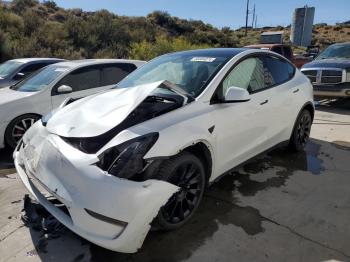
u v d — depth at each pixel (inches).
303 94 191.6
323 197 146.5
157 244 113.8
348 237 117.8
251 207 137.6
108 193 95.7
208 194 148.4
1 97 215.9
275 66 178.2
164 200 103.2
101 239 95.7
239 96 128.0
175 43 860.0
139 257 107.8
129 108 116.4
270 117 163.3
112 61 260.7
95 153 102.8
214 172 133.9
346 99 375.6
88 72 243.6
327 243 114.4
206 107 128.9
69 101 156.0
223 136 133.3
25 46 643.5
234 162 145.7
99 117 116.9
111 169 98.7
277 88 171.0
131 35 987.9
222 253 109.4
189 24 1505.9
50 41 740.0
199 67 148.5
